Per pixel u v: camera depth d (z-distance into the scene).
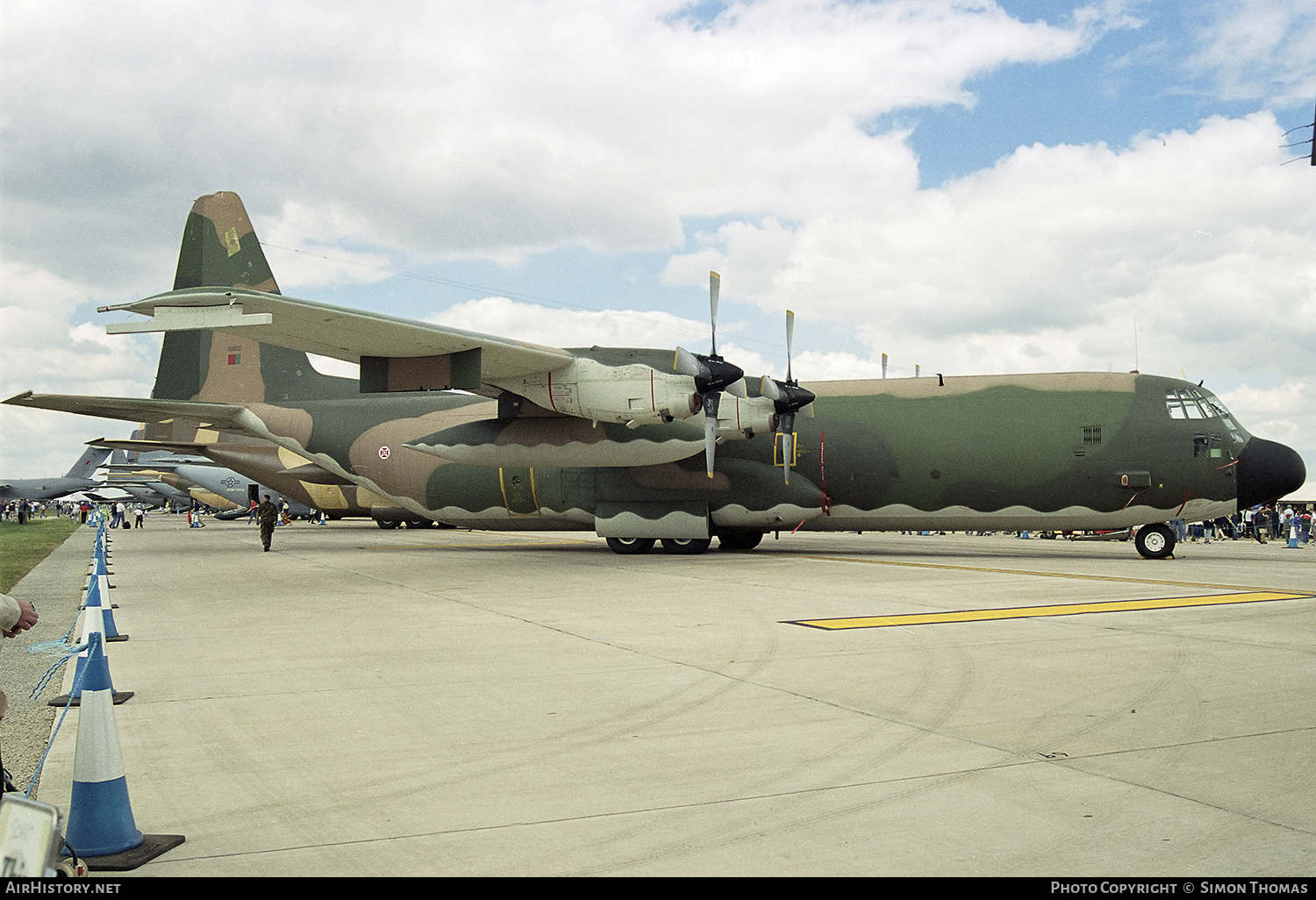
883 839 4.17
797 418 20.92
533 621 10.94
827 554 21.88
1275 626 10.01
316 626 10.71
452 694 7.14
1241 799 4.64
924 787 4.87
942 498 20.05
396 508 33.25
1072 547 26.34
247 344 25.55
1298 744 5.58
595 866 3.90
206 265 24.27
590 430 20.00
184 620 11.33
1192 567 18.12
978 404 20.14
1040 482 19.44
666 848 4.09
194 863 3.96
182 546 28.83
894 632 9.83
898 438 20.19
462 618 11.33
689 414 18.30
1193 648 8.70
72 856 3.85
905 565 18.50
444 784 5.00
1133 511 19.38
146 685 7.55
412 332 16.69
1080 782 4.91
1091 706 6.54
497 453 20.69
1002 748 5.55
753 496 20.95
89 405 21.22
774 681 7.48
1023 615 10.95
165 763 5.42
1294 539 29.11
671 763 5.34
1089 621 10.43
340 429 24.33
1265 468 18.81
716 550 23.72
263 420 24.94
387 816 4.53
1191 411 19.20
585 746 5.69
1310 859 3.90
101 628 7.40
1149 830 4.23
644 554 22.08
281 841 4.21
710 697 6.93
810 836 4.21
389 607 12.44
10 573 19.30
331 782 5.06
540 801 4.73
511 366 18.66
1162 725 6.03
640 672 7.89
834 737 5.84
